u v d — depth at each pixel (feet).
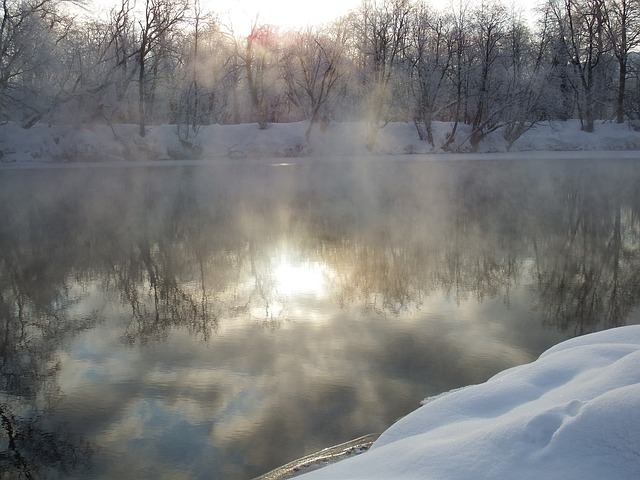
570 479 8.36
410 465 10.07
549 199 69.15
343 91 150.20
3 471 17.52
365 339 27.40
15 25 107.76
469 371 23.43
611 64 157.99
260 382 22.97
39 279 39.96
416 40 146.82
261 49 152.56
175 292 36.47
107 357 26.43
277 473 16.44
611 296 33.68
